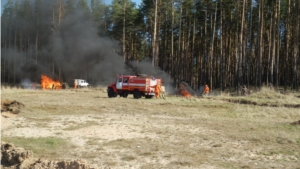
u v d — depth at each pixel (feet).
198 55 186.70
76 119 49.06
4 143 27.02
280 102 80.12
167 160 26.45
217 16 160.25
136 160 26.43
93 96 101.40
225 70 160.76
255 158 27.43
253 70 167.84
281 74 169.68
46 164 22.68
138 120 49.29
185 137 36.09
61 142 32.81
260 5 118.01
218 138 35.65
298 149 30.71
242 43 131.95
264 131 40.29
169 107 70.03
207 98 95.50
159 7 159.43
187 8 171.22
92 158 26.94
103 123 45.55
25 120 46.80
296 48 122.11
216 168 24.30
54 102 74.33
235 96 101.04
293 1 133.69
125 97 98.12
